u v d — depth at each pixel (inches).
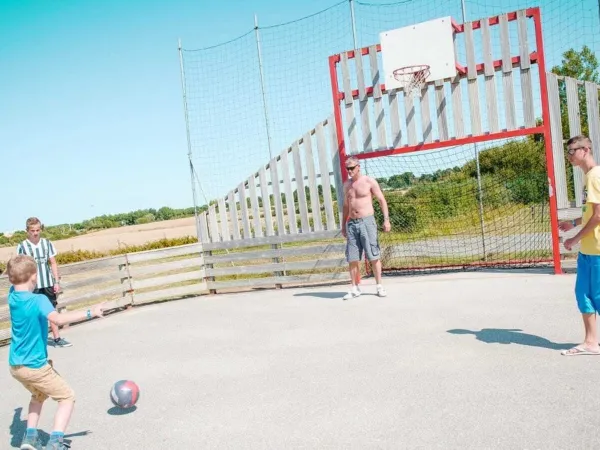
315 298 368.8
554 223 361.4
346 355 230.1
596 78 703.7
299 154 423.2
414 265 472.7
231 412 182.9
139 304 444.1
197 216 454.6
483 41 367.9
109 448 166.4
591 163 191.9
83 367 261.1
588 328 197.8
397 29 385.4
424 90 385.1
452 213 583.8
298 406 180.7
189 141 449.1
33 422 163.3
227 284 446.3
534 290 315.9
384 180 498.3
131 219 3836.1
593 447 134.0
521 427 148.3
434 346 227.8
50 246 319.9
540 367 190.7
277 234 435.8
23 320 156.8
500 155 567.8
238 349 260.5
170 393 209.8
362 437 153.0
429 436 148.9
